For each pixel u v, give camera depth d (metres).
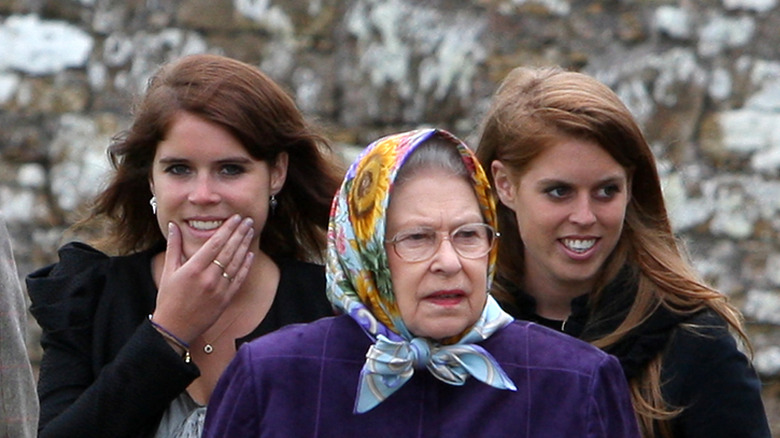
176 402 13.47
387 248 11.73
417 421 11.61
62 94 27.28
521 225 14.20
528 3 27.33
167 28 27.42
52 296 13.78
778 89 27.25
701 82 27.23
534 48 27.20
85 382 13.55
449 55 27.00
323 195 14.49
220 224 13.50
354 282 11.95
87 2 27.61
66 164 26.97
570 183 13.81
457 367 11.66
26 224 26.78
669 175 23.72
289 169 14.41
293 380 11.77
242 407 11.75
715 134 27.17
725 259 26.80
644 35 27.45
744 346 15.16
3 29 27.42
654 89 27.17
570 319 14.17
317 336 11.99
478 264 11.68
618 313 13.94
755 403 13.59
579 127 13.68
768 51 27.39
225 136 13.40
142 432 13.25
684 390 13.54
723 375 13.52
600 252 13.99
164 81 13.73
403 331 11.80
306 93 27.05
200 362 13.70
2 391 11.88
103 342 13.61
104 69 27.39
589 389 11.59
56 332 13.62
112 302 13.78
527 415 11.55
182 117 13.42
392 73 27.08
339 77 27.16
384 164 11.75
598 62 27.28
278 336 12.06
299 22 27.36
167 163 13.53
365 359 11.84
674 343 13.63
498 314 12.01
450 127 26.88
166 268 13.45
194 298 13.14
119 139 14.43
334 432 11.62
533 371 11.71
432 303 11.59
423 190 11.75
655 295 13.82
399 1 27.23
